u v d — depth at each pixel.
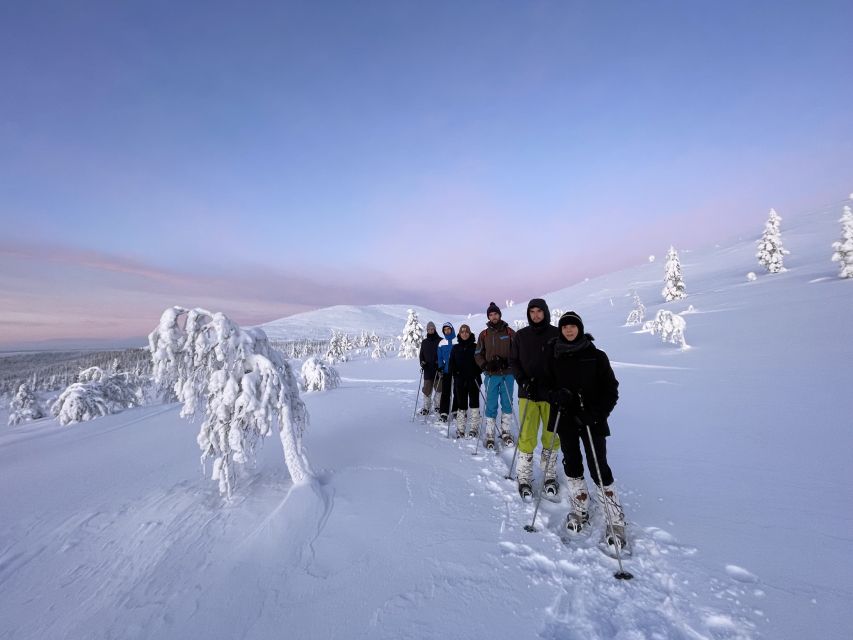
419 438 6.23
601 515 3.60
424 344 8.04
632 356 19.83
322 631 2.21
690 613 2.31
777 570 2.65
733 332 22.16
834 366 11.04
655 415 7.73
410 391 12.52
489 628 2.21
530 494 4.02
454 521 3.49
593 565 2.84
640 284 98.19
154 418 10.58
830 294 28.52
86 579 2.89
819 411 6.94
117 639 2.23
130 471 5.34
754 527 3.23
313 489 3.93
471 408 6.30
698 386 10.62
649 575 2.71
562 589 2.57
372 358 64.56
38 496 4.56
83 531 3.63
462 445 5.86
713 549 2.95
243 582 2.71
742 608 2.31
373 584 2.63
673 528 3.30
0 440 10.47
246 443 4.05
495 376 5.66
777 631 2.11
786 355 14.00
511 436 5.74
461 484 4.34
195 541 3.32
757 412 7.27
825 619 2.16
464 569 2.78
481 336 5.80
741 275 65.69
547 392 3.60
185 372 4.11
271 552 3.05
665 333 21.14
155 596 2.63
